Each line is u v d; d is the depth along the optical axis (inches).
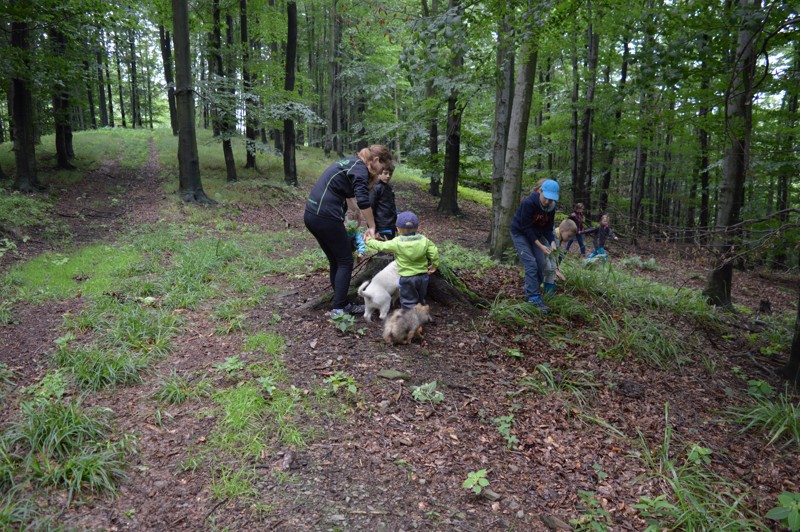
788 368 184.5
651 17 209.8
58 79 536.7
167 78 1067.3
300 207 609.9
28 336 169.9
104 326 176.6
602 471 122.9
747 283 481.1
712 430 147.9
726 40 211.8
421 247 175.8
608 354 190.5
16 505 90.3
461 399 148.1
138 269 260.1
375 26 240.5
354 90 920.3
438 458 120.7
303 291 229.9
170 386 135.6
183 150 520.1
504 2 205.5
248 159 763.4
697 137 608.7
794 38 211.6
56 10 442.9
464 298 218.8
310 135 1369.3
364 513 99.7
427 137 672.4
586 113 624.7
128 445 112.0
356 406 137.4
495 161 410.9
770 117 497.7
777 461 134.0
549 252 215.3
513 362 175.6
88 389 135.3
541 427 139.6
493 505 107.0
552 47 386.6
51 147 776.3
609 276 281.6
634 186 651.5
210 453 113.1
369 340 178.2
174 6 496.4
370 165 179.6
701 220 703.1
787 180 631.2
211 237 382.0
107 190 562.3
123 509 95.1
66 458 105.3
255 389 137.3
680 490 113.3
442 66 233.0
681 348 204.4
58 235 356.5
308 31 1097.4
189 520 93.8
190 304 206.8
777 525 109.3
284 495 102.6
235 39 868.6
